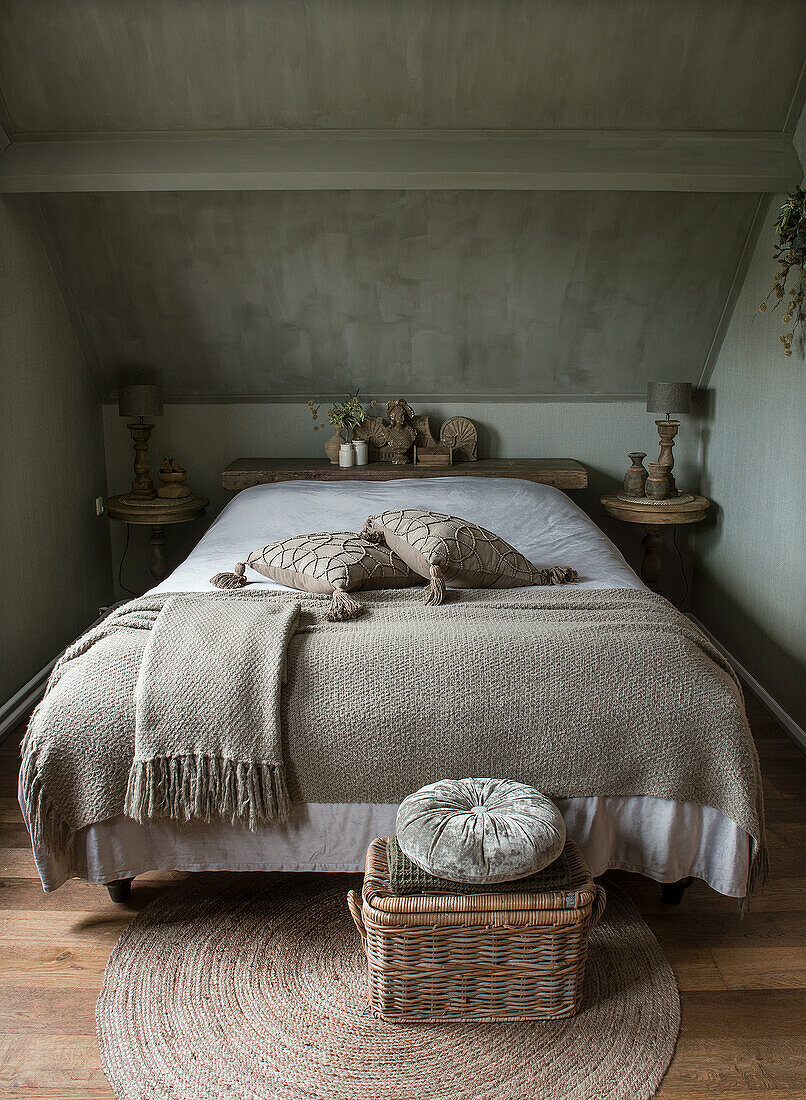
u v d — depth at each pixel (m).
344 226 3.16
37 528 3.14
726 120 2.82
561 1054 1.59
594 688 1.83
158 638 1.90
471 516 3.04
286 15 2.53
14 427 2.96
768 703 3.04
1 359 2.87
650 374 3.70
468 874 1.54
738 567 3.37
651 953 1.84
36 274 3.15
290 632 1.94
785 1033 1.65
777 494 3.00
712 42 2.61
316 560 2.35
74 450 3.49
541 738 1.80
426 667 1.85
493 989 1.64
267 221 3.14
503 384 3.73
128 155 2.81
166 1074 1.55
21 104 2.77
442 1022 1.66
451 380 3.72
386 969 1.61
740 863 1.82
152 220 3.12
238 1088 1.53
